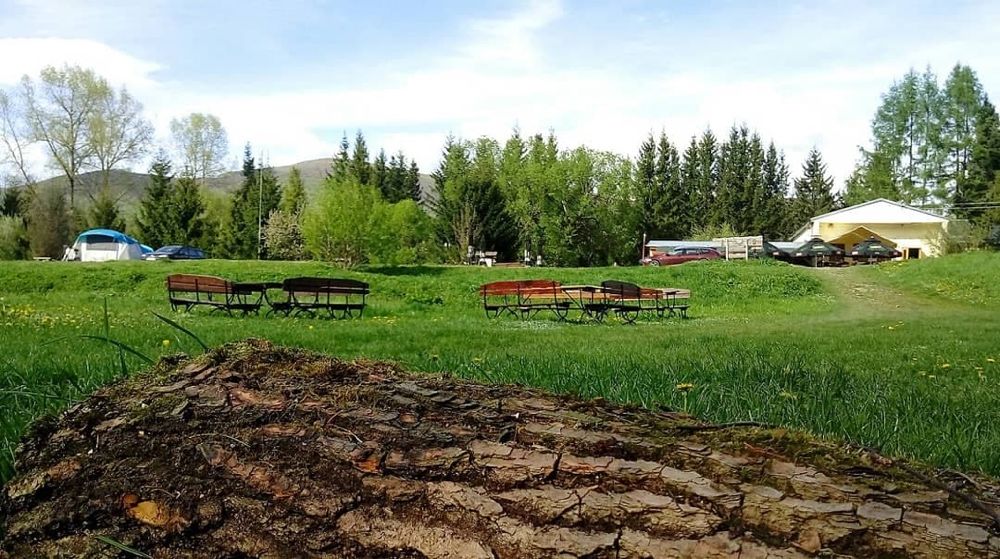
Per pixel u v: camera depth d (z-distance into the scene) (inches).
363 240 1114.7
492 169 2316.7
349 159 2536.9
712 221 2674.7
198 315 587.2
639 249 2434.8
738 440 75.0
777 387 203.3
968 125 2687.0
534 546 67.5
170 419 88.6
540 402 89.2
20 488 87.1
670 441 75.2
